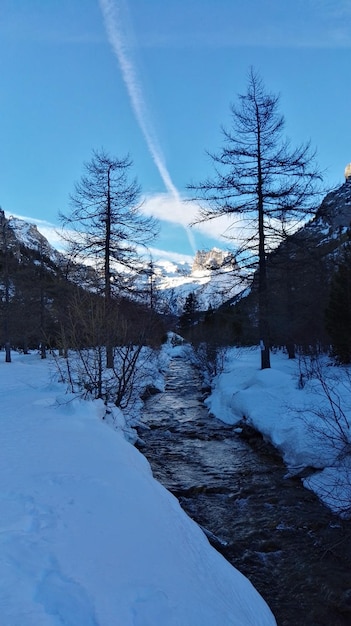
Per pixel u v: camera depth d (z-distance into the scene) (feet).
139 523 12.35
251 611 11.42
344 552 18.12
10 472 15.10
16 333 101.50
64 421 24.50
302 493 24.27
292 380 43.47
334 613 14.47
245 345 113.19
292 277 69.77
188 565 11.25
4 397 34.99
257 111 53.57
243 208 53.16
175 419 46.42
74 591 8.04
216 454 33.12
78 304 37.60
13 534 10.05
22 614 7.03
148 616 8.03
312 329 72.08
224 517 22.00
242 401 42.42
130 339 37.04
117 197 66.85
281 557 18.01
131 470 17.21
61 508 12.16
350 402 30.78
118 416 32.40
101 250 65.46
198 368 90.17
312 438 27.68
